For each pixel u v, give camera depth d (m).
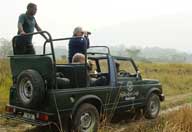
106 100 8.40
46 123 7.02
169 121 8.38
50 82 7.15
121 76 9.12
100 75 8.73
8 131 8.08
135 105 9.50
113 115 9.13
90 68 8.78
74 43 8.87
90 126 7.76
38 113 7.21
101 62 9.02
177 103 13.17
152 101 10.20
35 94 6.99
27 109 7.44
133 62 9.75
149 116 10.06
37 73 7.20
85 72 7.92
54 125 7.67
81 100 7.55
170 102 13.26
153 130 8.22
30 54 7.86
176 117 8.55
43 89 7.08
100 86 8.32
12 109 7.77
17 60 7.76
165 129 7.77
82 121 7.59
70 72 7.77
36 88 6.99
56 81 7.16
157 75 23.56
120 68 9.37
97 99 8.01
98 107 8.20
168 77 22.03
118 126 9.08
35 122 7.14
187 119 8.38
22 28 8.62
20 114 7.71
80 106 7.57
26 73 7.17
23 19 8.73
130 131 8.45
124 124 9.33
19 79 7.34
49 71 7.12
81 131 7.55
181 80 21.34
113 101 8.66
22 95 7.32
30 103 7.11
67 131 7.55
